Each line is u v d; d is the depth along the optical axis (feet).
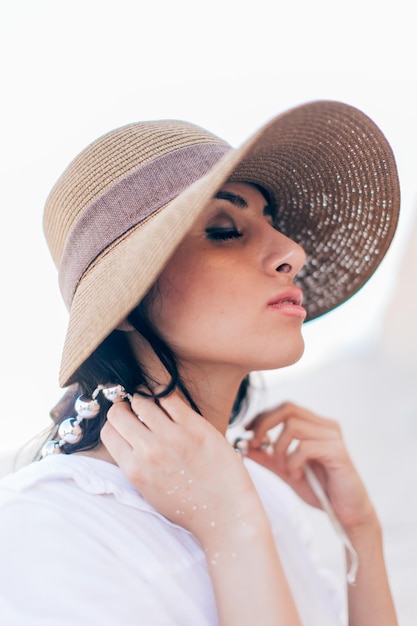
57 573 3.42
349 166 4.83
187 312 4.04
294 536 4.97
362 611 5.13
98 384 4.16
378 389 23.06
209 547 3.69
